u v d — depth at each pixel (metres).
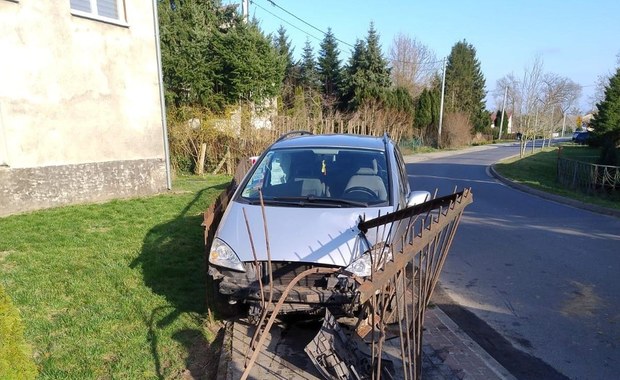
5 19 7.79
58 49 8.70
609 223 9.72
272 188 4.56
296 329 4.00
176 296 4.60
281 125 18.66
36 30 8.30
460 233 8.45
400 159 5.67
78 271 5.18
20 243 6.15
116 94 10.01
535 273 6.13
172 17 20.45
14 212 8.09
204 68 19.48
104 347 3.59
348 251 3.57
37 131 8.45
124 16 10.11
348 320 3.89
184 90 19.64
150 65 10.80
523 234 8.48
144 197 10.36
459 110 53.78
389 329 3.82
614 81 38.22
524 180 17.94
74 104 9.09
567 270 6.27
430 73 58.38
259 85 20.39
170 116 17.14
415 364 2.55
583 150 38.41
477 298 5.22
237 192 4.62
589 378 3.61
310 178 4.63
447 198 2.71
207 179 15.25
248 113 18.08
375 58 40.78
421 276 2.52
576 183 16.67
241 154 17.31
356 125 26.70
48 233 6.74
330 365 2.92
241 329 3.98
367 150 5.08
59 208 8.62
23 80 8.16
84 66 9.24
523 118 33.50
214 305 4.21
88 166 9.45
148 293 4.65
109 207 8.87
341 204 4.17
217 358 3.54
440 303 5.05
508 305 5.03
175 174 16.16
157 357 3.51
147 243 6.36
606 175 15.00
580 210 11.48
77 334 3.77
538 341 4.21
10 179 8.02
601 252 7.22
